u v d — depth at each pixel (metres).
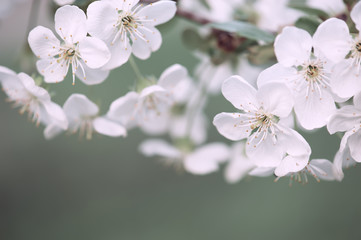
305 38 0.42
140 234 0.77
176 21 0.46
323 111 0.42
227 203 0.75
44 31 0.42
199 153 0.50
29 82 0.43
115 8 0.42
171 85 0.45
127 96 0.44
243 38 0.46
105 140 0.79
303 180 0.43
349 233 0.71
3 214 0.79
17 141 0.80
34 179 0.80
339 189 0.72
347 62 0.41
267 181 0.75
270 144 0.42
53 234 0.78
